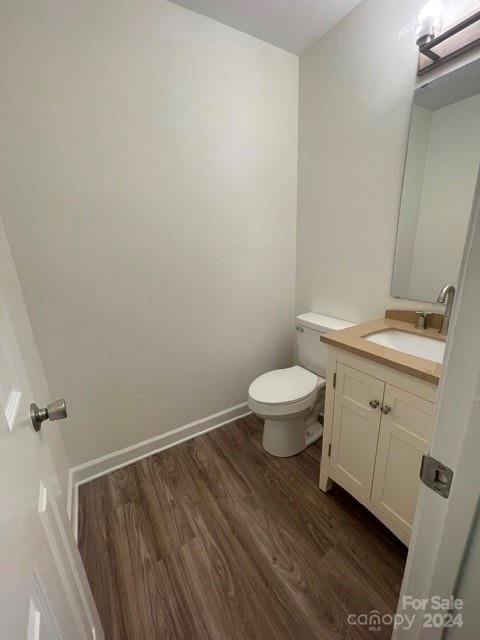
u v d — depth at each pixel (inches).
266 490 56.9
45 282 49.4
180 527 49.9
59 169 47.0
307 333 71.1
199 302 66.9
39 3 41.2
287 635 35.9
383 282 58.7
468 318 12.8
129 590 41.1
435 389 34.8
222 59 57.0
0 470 15.4
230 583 41.5
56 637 19.4
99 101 47.8
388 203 55.0
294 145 71.2
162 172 55.8
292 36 59.8
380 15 49.6
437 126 46.1
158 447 68.6
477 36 39.4
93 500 55.7
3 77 41.0
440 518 15.6
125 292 57.3
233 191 65.2
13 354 24.8
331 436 51.9
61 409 25.2
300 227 75.9
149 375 64.1
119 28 47.0
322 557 44.4
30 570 17.0
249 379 80.7
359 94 55.7
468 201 44.6
